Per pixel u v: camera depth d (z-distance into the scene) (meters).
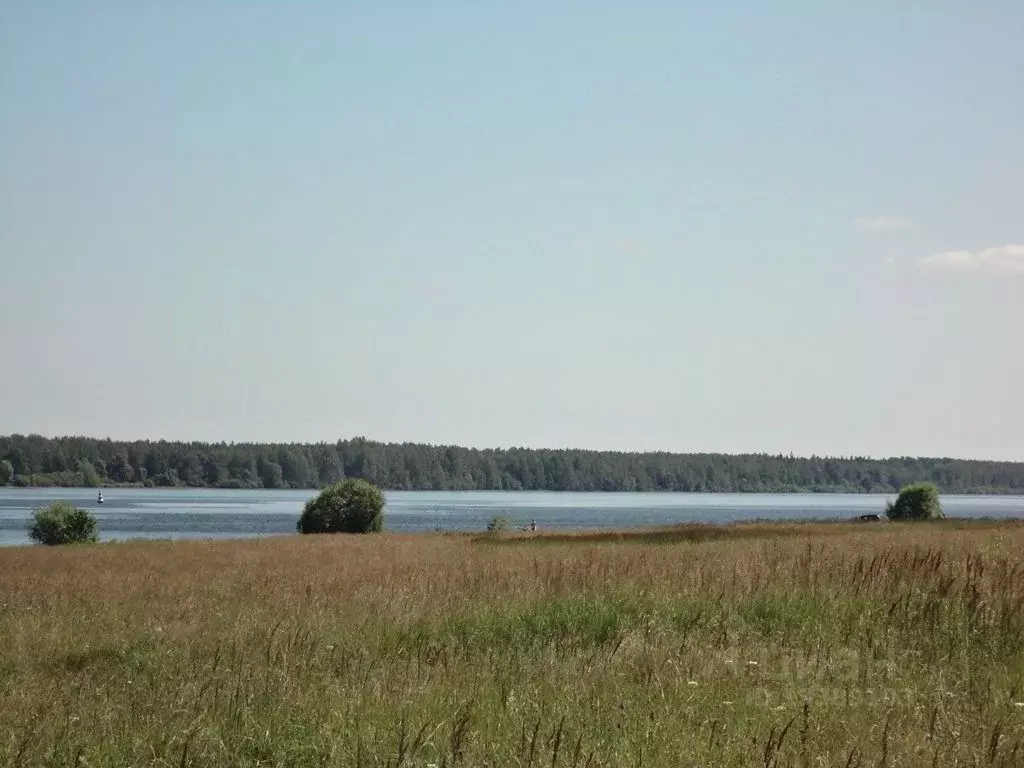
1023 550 25.27
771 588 18.69
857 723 9.55
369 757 9.05
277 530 113.31
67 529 68.31
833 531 58.69
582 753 8.84
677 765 8.66
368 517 79.94
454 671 12.61
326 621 17.58
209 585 27.45
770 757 8.48
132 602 23.02
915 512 88.56
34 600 23.53
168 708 11.23
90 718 10.94
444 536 66.81
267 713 10.82
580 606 16.83
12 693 12.29
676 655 12.78
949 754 8.66
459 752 8.97
